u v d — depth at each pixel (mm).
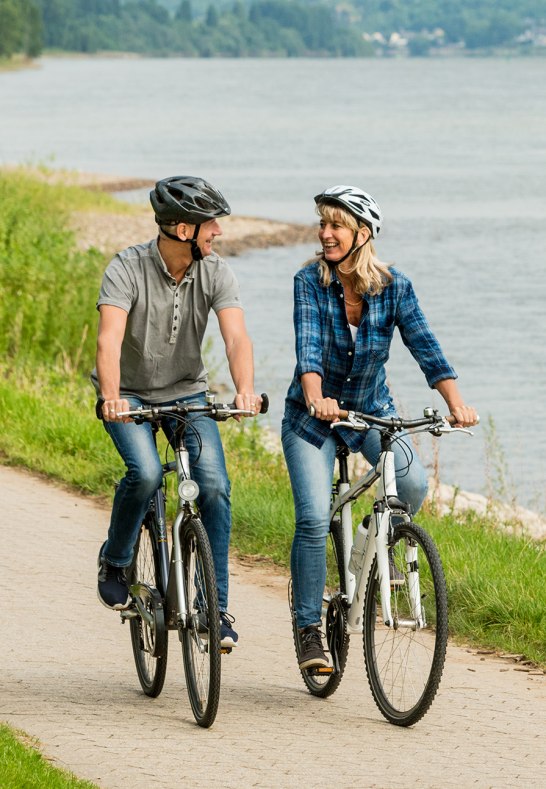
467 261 87750
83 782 11594
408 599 13656
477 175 155500
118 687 15000
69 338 42062
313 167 162625
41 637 16656
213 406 13555
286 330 60375
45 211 88188
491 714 14414
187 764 12383
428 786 12023
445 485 34406
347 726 13797
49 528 22391
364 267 14289
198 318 14359
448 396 14289
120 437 14266
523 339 59344
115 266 14078
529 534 25797
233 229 100438
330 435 14734
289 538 22047
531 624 17703
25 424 29625
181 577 13789
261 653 16672
